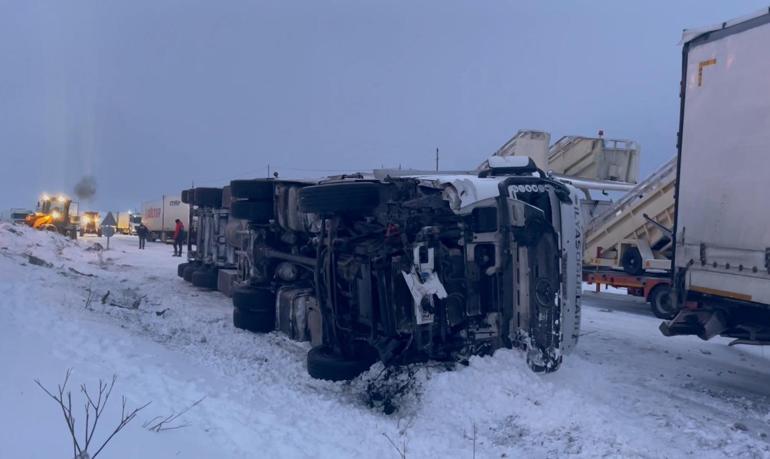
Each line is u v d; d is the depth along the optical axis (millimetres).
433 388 6508
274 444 4996
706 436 5547
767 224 6785
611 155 18328
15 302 9414
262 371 7898
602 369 8086
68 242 26266
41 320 8398
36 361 5859
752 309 7285
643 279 13492
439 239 7180
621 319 12820
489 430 5734
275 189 10406
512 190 7141
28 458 3689
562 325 7070
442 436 5621
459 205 6984
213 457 4434
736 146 7207
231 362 8227
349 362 7477
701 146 7691
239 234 12242
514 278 7129
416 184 7484
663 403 6777
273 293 10539
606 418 5824
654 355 9359
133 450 4160
